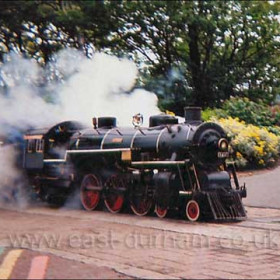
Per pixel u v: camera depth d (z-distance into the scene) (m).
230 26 22.80
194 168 10.93
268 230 9.39
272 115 22.52
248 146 18.08
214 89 24.38
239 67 24.48
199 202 10.66
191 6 21.59
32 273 6.08
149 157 11.84
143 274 6.14
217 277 6.09
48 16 21.08
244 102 22.08
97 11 21.27
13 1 19.94
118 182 12.46
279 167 18.73
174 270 6.40
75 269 6.34
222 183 10.99
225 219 10.62
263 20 23.31
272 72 25.17
